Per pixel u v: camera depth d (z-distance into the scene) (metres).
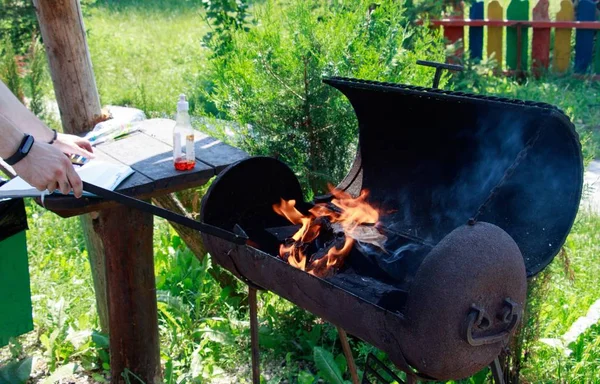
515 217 2.31
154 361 3.05
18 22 7.05
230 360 3.34
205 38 4.79
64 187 2.08
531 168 2.20
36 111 6.27
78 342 3.40
